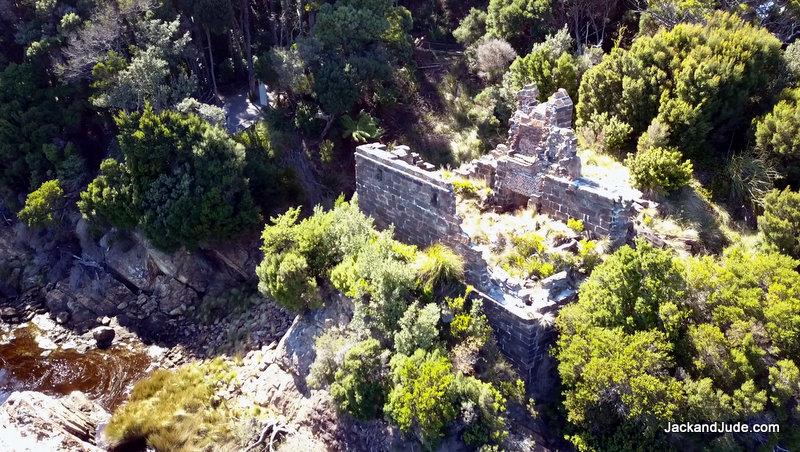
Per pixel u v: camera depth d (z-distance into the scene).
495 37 45.31
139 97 36.84
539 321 20.97
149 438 25.62
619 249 20.83
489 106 42.03
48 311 36.34
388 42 45.03
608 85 33.66
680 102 30.00
